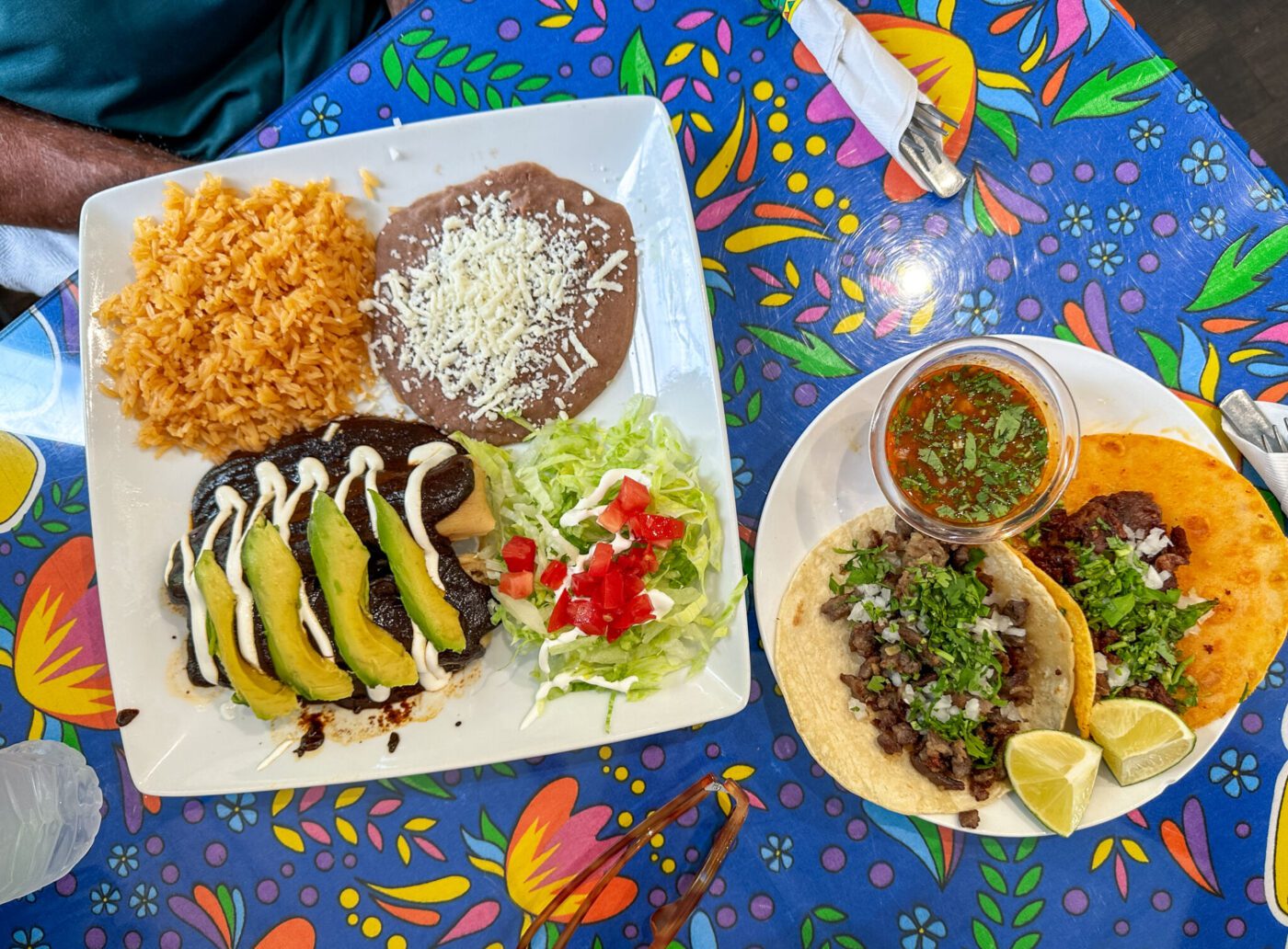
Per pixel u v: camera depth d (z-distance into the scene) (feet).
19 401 1.66
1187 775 1.55
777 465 1.62
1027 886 1.55
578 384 1.64
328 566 1.50
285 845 1.61
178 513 1.64
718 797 1.59
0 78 1.75
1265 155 2.13
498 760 1.53
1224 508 1.47
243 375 1.59
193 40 1.75
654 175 1.60
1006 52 1.61
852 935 1.56
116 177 1.71
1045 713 1.47
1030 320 1.61
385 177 1.62
